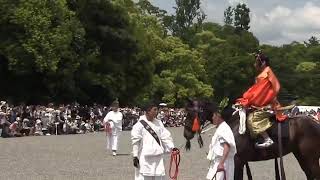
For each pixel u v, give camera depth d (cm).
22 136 3531
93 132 4250
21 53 4628
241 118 1145
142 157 1023
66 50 4797
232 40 11369
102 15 5666
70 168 1723
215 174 959
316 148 1162
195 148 2808
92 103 5662
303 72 12300
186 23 11219
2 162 1881
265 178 1562
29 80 5100
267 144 1139
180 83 8012
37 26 4628
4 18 4597
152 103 1041
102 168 1741
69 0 5541
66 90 5056
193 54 8231
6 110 3594
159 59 7806
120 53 5834
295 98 1372
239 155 1145
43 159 2012
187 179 1497
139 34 6381
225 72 10162
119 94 5781
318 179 1165
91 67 5559
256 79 1180
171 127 5869
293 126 1166
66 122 3941
